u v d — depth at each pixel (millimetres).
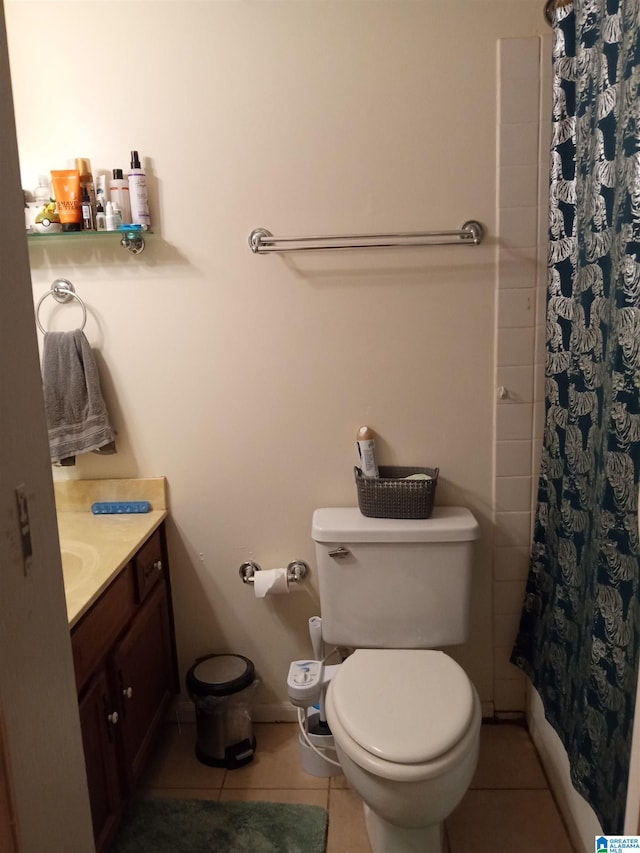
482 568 2098
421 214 1920
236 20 1853
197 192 1940
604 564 1386
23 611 906
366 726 1498
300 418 2043
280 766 2023
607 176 1414
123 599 1741
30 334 942
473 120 1866
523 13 1813
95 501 2113
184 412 2062
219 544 2133
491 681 2168
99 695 1555
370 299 1969
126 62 1888
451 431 2027
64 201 1873
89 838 1102
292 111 1889
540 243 1911
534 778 1951
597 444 1480
